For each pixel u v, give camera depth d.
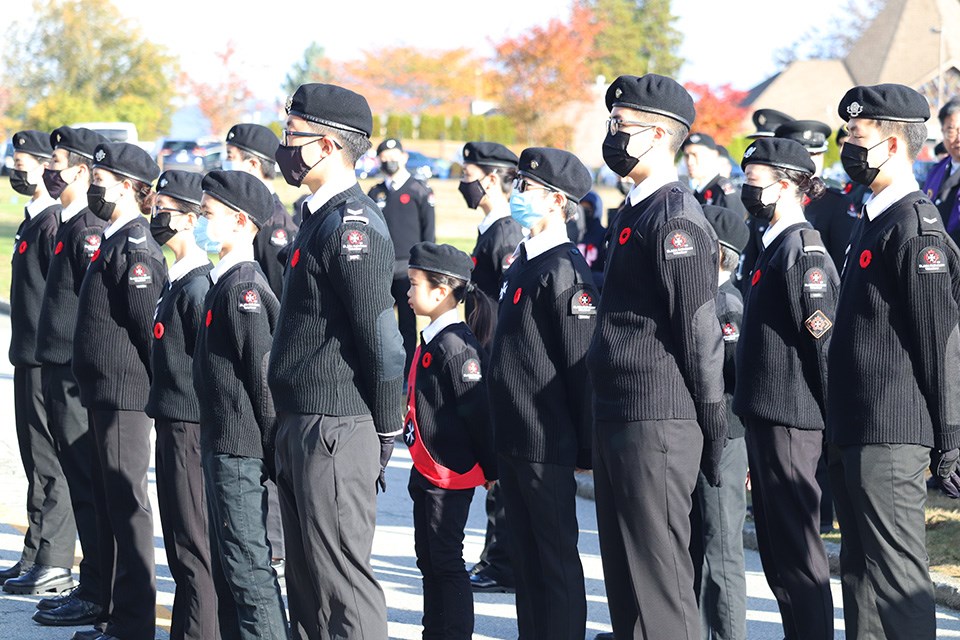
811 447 6.08
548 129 51.59
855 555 5.98
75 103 82.44
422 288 6.75
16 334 8.02
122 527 6.73
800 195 6.23
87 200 7.38
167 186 6.32
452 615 6.55
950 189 10.00
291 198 44.03
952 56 74.12
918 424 5.46
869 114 5.55
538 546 6.09
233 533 5.73
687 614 5.31
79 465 7.44
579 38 52.22
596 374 5.38
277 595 5.77
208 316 5.80
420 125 81.94
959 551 8.50
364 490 5.29
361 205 5.27
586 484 11.02
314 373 5.22
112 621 6.78
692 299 5.12
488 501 8.43
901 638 5.53
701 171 11.02
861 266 5.58
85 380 6.74
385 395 5.25
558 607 6.02
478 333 7.73
